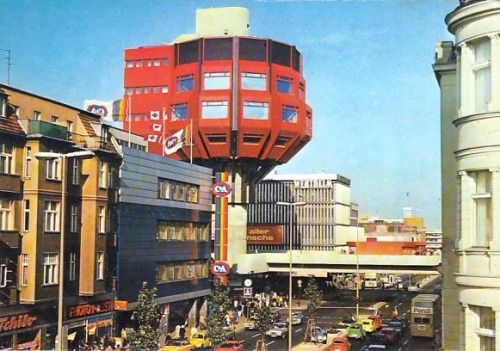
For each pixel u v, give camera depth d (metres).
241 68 91.38
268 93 92.06
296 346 60.06
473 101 21.88
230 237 92.88
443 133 28.20
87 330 51.25
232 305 80.75
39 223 46.28
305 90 99.19
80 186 51.84
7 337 43.53
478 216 21.52
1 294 43.50
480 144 21.06
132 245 58.41
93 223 52.28
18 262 45.44
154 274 62.53
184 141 83.56
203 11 98.00
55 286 47.62
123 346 51.16
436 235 86.06
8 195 44.84
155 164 63.72
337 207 95.44
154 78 93.06
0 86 45.53
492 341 20.88
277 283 101.31
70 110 53.97
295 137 94.56
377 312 76.62
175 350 51.25
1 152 44.41
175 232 68.50
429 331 64.44
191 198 72.88
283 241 96.88
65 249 49.38
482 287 20.80
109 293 54.34
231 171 94.31
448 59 28.64
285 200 96.88
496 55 20.98
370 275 114.81
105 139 55.91
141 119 92.62
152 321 51.25
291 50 95.31
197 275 72.94
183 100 91.19
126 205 57.72
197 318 72.62
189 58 92.31
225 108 90.62
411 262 85.31
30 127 46.75
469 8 21.67
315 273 92.62
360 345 61.78
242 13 97.31
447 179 28.00
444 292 27.48
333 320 77.56
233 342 55.09
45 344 46.56
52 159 48.12
